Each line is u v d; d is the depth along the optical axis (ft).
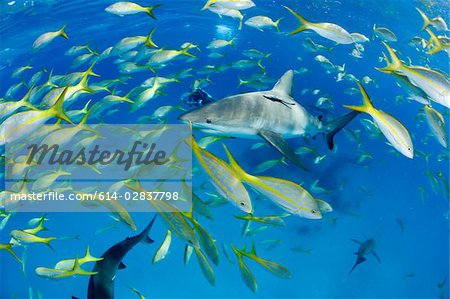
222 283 27.17
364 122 29.55
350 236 31.83
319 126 19.98
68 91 20.53
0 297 25.57
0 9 42.24
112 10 25.55
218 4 23.80
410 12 55.72
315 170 36.42
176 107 24.72
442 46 20.48
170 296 26.05
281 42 59.36
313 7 55.16
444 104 12.64
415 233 34.35
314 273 28.37
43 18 47.19
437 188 26.58
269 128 16.71
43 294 26.27
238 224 30.58
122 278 27.12
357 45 38.68
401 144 11.50
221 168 9.98
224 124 15.39
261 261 12.65
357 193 36.11
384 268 30.55
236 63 32.14
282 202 10.27
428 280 30.01
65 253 28.81
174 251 29.30
